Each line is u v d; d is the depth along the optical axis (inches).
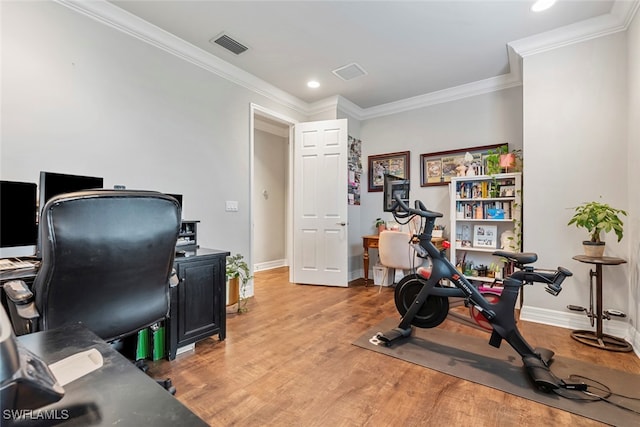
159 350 75.1
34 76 78.2
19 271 58.3
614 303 93.2
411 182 164.4
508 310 74.3
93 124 88.7
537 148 105.8
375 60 122.4
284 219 221.1
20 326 50.5
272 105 151.1
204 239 118.8
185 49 110.4
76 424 16.0
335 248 158.2
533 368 66.4
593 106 97.2
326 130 160.6
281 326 100.0
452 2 88.6
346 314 112.5
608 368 72.7
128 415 16.9
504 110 138.6
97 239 42.6
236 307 120.0
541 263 104.5
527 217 107.4
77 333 28.3
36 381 15.1
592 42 97.4
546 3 88.6
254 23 98.8
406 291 93.4
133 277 48.5
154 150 103.1
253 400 60.5
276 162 215.8
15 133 75.4
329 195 159.9
